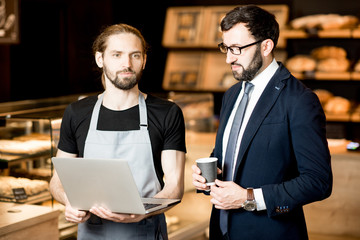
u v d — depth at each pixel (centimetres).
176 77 646
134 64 212
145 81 664
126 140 216
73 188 191
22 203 269
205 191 219
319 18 567
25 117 275
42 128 277
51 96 582
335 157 406
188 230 355
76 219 200
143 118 218
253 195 193
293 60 579
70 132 223
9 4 449
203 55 643
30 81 573
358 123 577
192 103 442
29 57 576
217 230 214
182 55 654
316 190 188
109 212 191
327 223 411
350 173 402
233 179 204
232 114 217
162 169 224
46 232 253
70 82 584
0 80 509
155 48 665
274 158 198
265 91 202
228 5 634
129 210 186
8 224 231
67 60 581
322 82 595
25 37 571
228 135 214
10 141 278
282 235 199
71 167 184
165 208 195
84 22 590
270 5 603
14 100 555
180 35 639
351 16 571
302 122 192
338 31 552
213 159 201
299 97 196
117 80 211
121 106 219
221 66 635
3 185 272
